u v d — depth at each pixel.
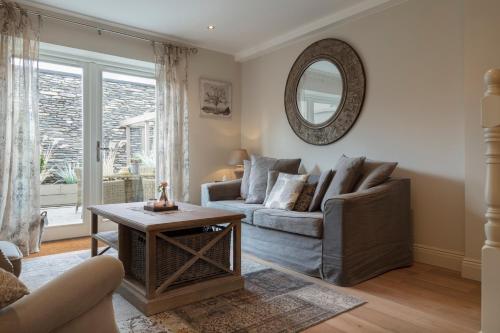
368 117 3.55
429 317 2.04
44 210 3.90
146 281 2.09
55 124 3.97
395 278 2.71
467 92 2.73
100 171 4.23
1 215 3.25
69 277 1.08
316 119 4.04
